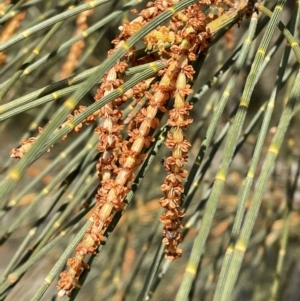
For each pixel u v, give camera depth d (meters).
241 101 0.15
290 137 0.23
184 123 0.15
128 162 0.15
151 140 0.15
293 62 0.21
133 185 0.16
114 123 0.16
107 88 0.16
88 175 0.20
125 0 0.25
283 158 0.30
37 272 0.34
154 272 0.18
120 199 0.15
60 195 0.18
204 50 0.18
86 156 0.18
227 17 0.18
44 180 0.35
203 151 0.16
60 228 0.19
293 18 0.17
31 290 0.34
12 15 0.19
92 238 0.15
